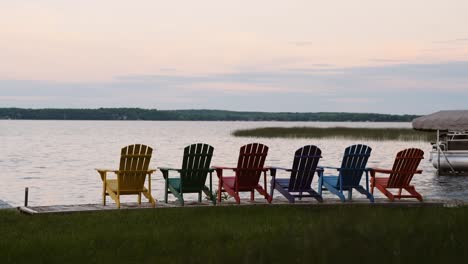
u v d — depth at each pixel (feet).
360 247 24.40
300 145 176.24
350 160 44.45
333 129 209.87
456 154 90.43
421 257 23.38
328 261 23.02
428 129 95.14
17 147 165.37
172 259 24.84
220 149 158.10
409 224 30.04
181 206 41.11
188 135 280.10
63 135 271.08
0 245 27.14
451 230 28.32
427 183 77.77
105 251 26.45
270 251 24.61
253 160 42.96
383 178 47.06
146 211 38.58
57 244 27.55
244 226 32.60
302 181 43.55
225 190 43.68
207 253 25.21
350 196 45.32
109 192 41.47
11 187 71.36
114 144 186.80
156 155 135.13
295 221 34.09
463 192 66.08
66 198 61.31
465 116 93.20
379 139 190.19
